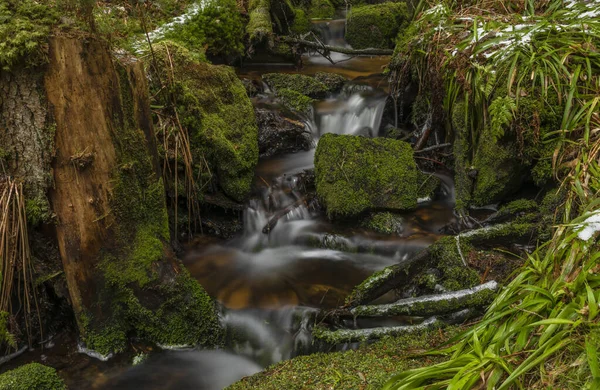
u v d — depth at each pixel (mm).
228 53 6234
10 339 2939
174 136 4113
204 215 4391
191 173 4109
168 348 3262
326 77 6230
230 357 3240
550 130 3750
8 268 2943
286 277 3850
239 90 4953
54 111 2891
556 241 2795
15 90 2842
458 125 4348
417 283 3443
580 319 2193
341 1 8656
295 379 2641
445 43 4609
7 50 2740
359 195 4320
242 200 4508
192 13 5852
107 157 3049
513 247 3549
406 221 4293
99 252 3104
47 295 3205
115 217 3117
